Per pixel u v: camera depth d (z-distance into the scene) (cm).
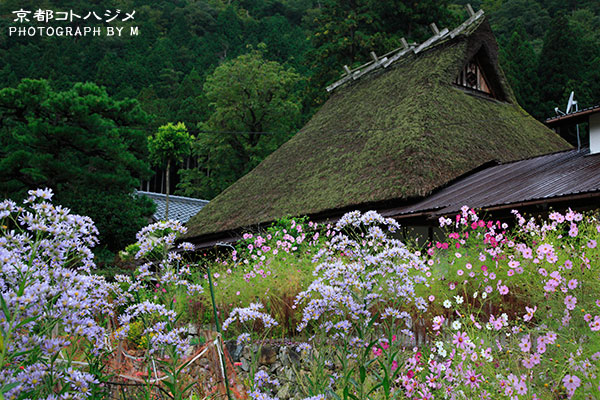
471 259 408
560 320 277
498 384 232
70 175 1839
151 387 194
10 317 127
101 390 171
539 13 4194
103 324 194
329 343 281
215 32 5950
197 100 3831
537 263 346
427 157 931
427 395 246
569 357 230
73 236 161
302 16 6103
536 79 2781
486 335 287
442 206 709
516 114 1327
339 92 1630
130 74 4541
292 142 1471
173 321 202
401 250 260
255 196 1268
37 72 4344
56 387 153
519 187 688
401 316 246
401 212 780
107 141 1916
